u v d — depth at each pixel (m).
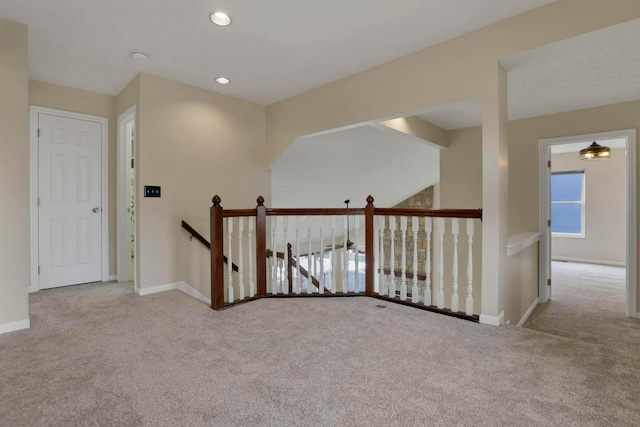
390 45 2.66
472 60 2.46
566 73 2.69
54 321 2.53
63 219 3.53
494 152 2.38
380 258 3.18
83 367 1.82
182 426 1.35
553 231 7.11
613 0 1.91
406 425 1.36
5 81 2.29
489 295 2.46
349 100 3.26
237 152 3.97
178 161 3.46
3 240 2.30
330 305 2.94
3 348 2.05
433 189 7.34
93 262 3.74
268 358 1.94
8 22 2.30
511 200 4.30
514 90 3.13
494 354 1.99
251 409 1.46
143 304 2.95
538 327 3.32
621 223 6.30
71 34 2.49
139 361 1.89
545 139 4.04
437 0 2.08
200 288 3.67
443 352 2.02
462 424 1.37
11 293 2.34
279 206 5.95
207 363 1.88
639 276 3.49
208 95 3.69
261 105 4.20
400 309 2.83
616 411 1.45
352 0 2.08
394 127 3.65
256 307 2.88
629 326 3.31
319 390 1.61
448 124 4.47
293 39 2.57
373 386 1.65
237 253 4.02
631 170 3.48
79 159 3.62
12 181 2.33
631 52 2.27
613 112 3.59
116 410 1.45
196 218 3.62
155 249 3.32
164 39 2.57
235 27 2.40
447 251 4.66
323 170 5.05
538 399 1.54
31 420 1.38
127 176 3.86
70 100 3.56
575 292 4.59
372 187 6.25
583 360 1.91
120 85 3.53
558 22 2.09
